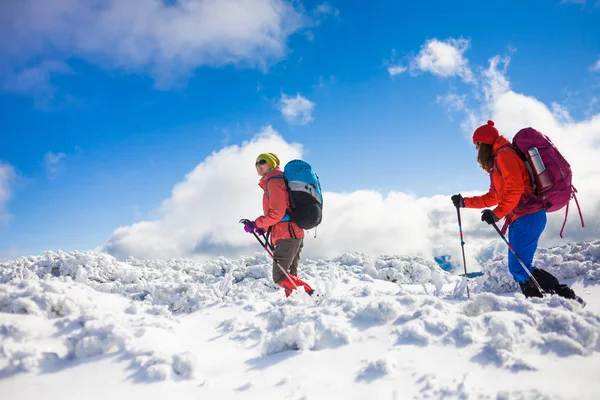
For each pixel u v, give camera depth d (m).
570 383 2.04
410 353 2.52
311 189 4.80
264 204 4.99
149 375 2.42
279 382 2.33
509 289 5.30
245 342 3.23
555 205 3.83
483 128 4.24
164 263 8.70
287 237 4.80
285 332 2.85
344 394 2.12
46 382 2.37
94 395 2.25
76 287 4.01
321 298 4.31
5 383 2.30
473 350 2.48
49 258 7.47
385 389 2.13
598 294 4.28
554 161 3.78
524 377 2.14
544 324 2.68
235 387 2.31
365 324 3.12
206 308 4.64
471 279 6.94
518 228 3.97
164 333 3.25
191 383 2.38
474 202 4.47
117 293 5.46
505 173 3.87
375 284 6.95
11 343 2.72
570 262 5.30
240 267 8.43
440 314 3.02
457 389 2.05
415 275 8.18
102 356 2.68
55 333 3.02
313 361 2.60
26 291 3.46
